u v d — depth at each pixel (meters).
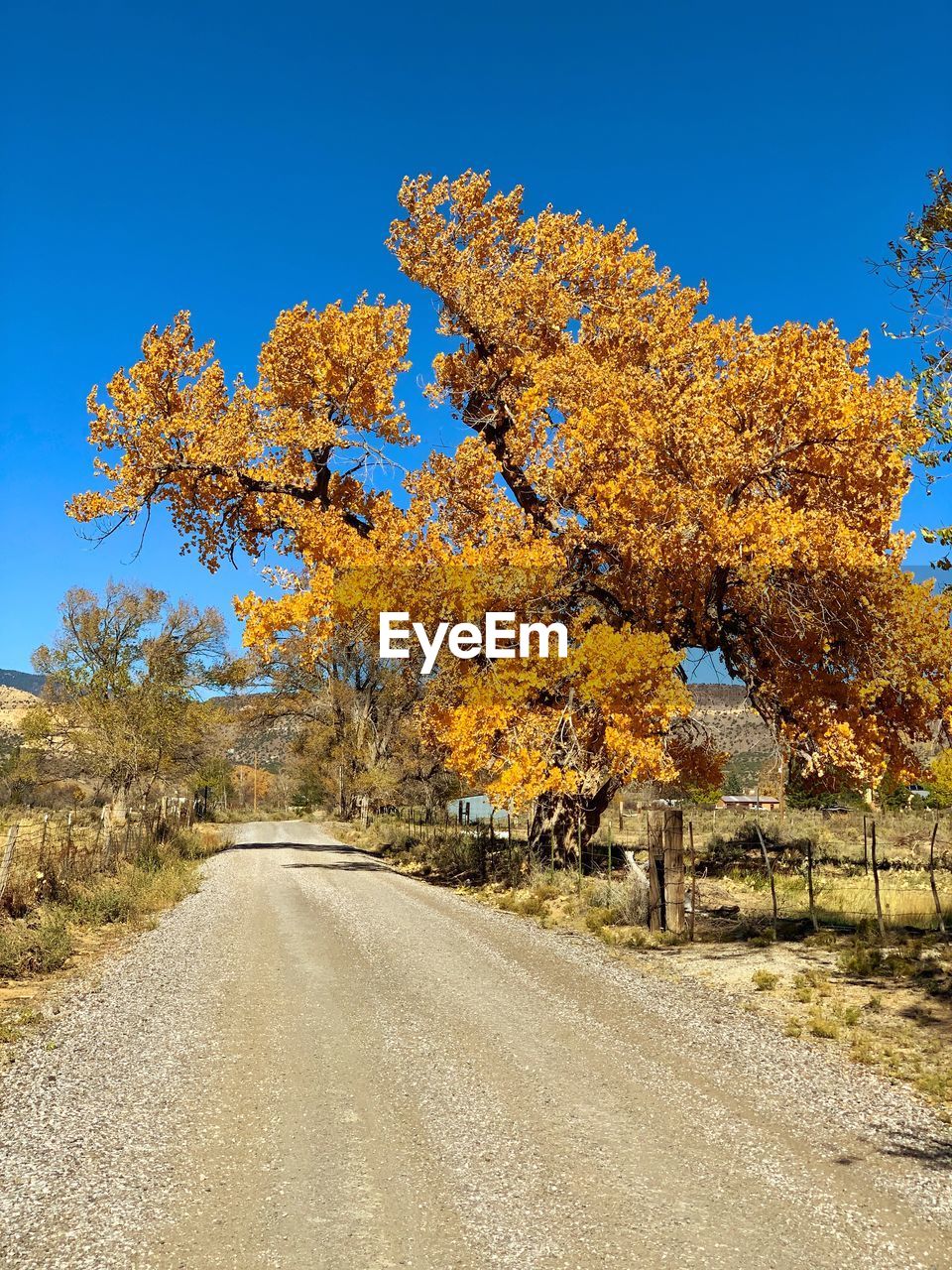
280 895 18.44
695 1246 4.20
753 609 18.77
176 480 24.31
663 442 17.20
